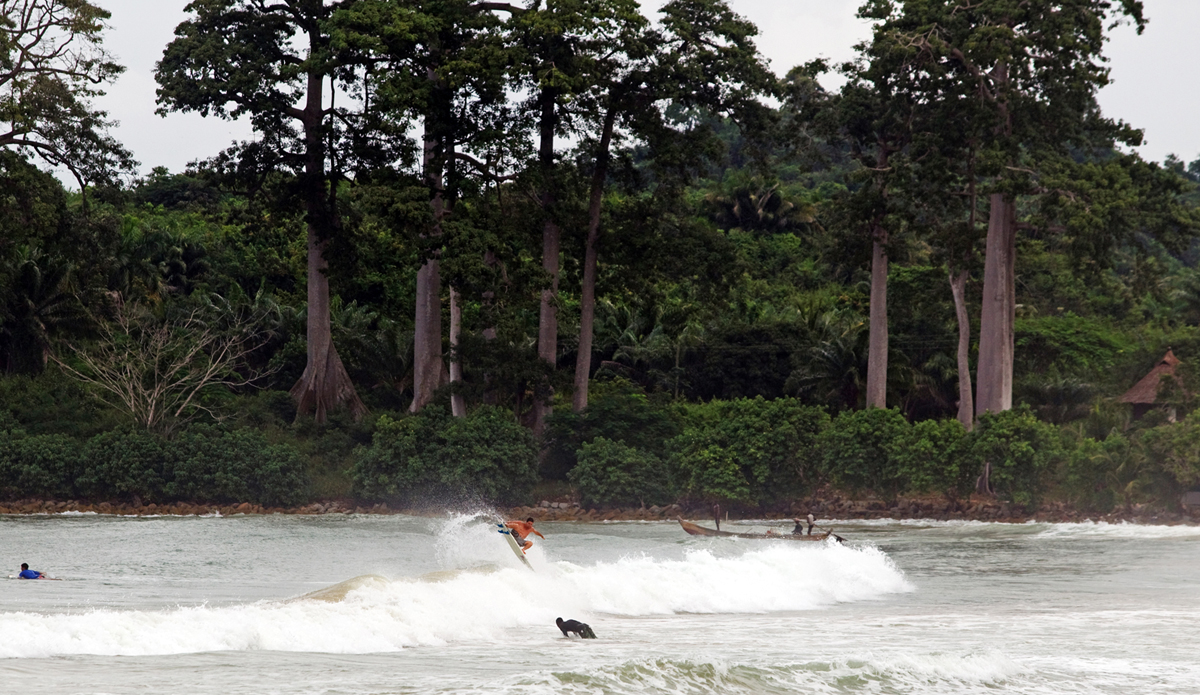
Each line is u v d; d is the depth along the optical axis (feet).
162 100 228.02
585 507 217.97
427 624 67.77
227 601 79.15
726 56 223.10
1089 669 59.11
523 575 87.45
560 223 225.35
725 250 234.38
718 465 212.64
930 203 225.56
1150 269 221.66
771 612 87.45
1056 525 189.57
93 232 237.25
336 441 234.99
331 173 235.81
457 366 235.81
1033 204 233.96
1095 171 209.97
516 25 215.72
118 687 45.98
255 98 230.07
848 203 232.32
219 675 49.26
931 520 207.10
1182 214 213.25
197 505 217.36
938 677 55.01
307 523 184.96
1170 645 67.87
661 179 239.30
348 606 69.05
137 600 79.92
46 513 210.38
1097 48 216.95
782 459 211.41
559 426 226.99
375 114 222.89
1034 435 202.18
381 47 211.20
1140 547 149.89
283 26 236.43
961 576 115.24
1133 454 190.49
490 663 55.52
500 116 222.28
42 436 220.84
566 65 214.90
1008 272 226.79
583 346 232.12
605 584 90.02
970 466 204.64
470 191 215.72
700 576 96.84
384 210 212.23
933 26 218.79
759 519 212.23
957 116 221.66
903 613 86.12
